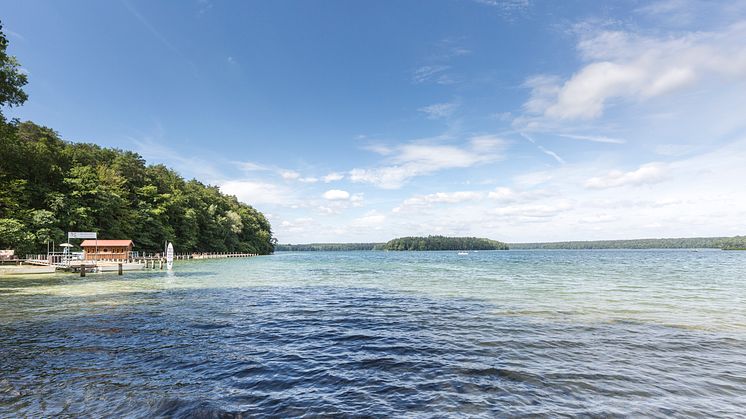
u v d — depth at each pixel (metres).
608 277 34.75
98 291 23.45
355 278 34.94
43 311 15.90
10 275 35.56
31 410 6.21
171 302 18.78
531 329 12.37
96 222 56.97
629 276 36.03
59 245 47.25
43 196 49.66
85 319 14.11
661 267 54.28
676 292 22.66
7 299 19.64
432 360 9.02
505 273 41.22
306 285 27.88
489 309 16.47
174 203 78.19
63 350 9.80
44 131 63.22
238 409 6.27
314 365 8.66
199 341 10.89
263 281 31.45
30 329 12.30
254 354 9.55
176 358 9.16
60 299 19.69
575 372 8.16
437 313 15.58
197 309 16.66
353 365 8.66
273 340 11.07
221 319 14.29
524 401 6.62
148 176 81.00
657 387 7.37
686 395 7.00
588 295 21.19
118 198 59.66
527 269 49.50
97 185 56.72
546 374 8.02
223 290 24.44
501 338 11.19
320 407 6.36
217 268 50.59
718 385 7.52
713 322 13.47
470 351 9.80
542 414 6.11
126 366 8.51
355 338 11.30
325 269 50.91
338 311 16.19
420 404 6.48
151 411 6.19
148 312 15.80
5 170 45.66
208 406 6.37
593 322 13.46
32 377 7.73
